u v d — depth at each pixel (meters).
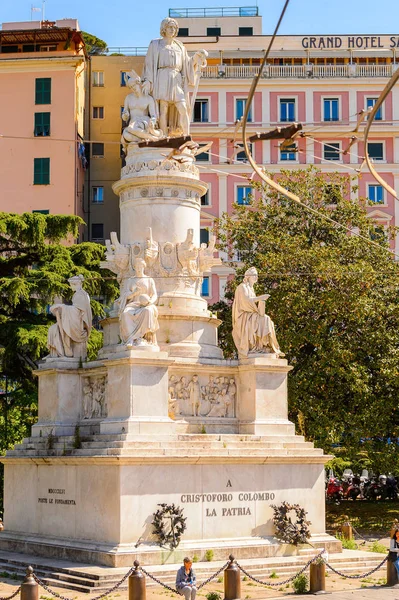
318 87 60.84
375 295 38.09
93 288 37.25
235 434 25.05
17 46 60.44
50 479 25.34
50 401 26.58
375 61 62.97
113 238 26.95
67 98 58.72
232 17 69.69
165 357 24.03
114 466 22.89
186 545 23.12
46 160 58.53
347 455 38.19
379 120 60.50
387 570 22.30
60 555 23.81
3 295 36.09
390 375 36.16
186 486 23.53
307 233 42.56
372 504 43.53
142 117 27.69
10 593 20.80
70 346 26.78
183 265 26.83
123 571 21.47
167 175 26.92
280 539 24.38
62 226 38.22
